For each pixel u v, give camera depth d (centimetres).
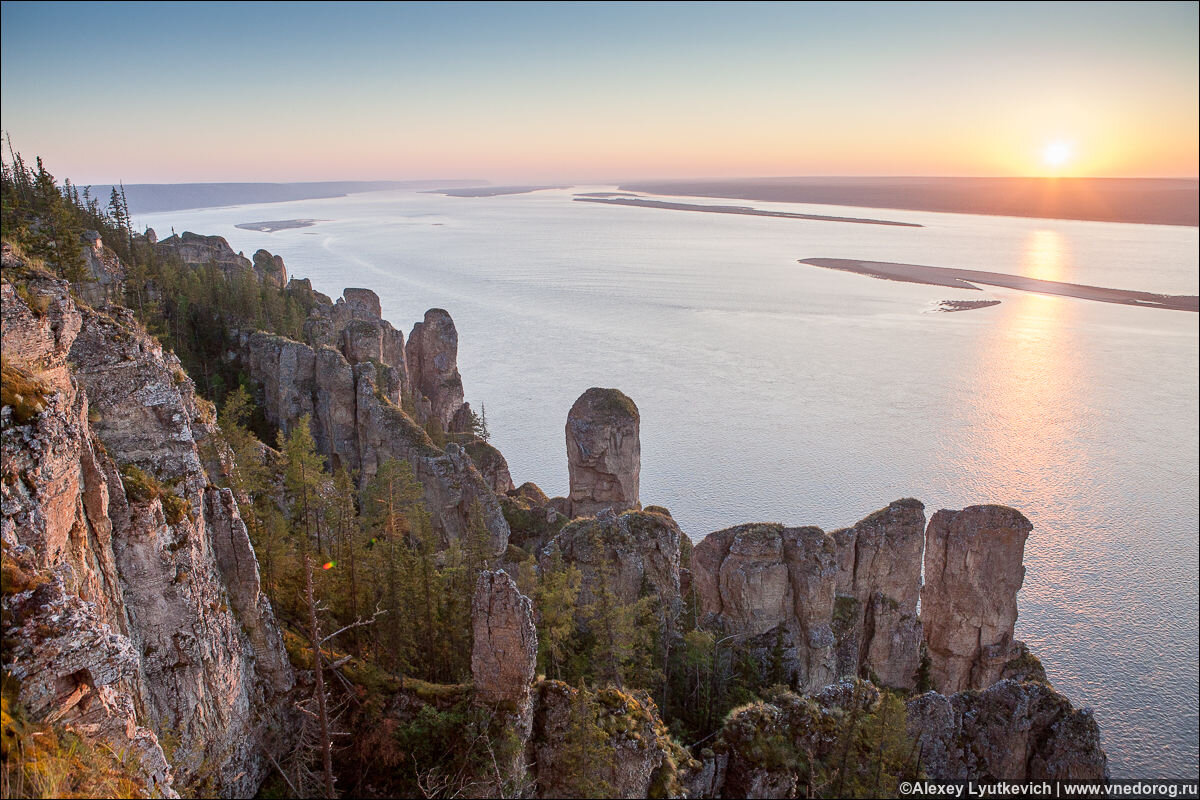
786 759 5378
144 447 3628
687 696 6631
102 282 10050
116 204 13588
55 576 2423
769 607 7019
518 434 17638
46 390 2738
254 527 4859
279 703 4138
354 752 4219
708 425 18862
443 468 8638
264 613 4106
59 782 1958
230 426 5931
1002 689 6288
